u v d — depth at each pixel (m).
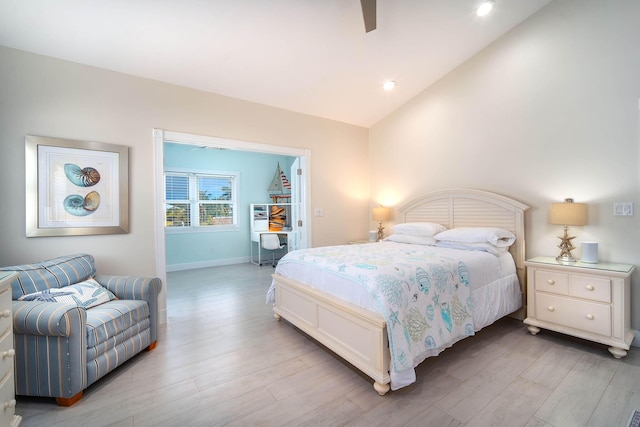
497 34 3.19
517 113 3.12
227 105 3.53
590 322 2.35
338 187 4.55
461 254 2.69
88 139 2.73
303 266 2.65
